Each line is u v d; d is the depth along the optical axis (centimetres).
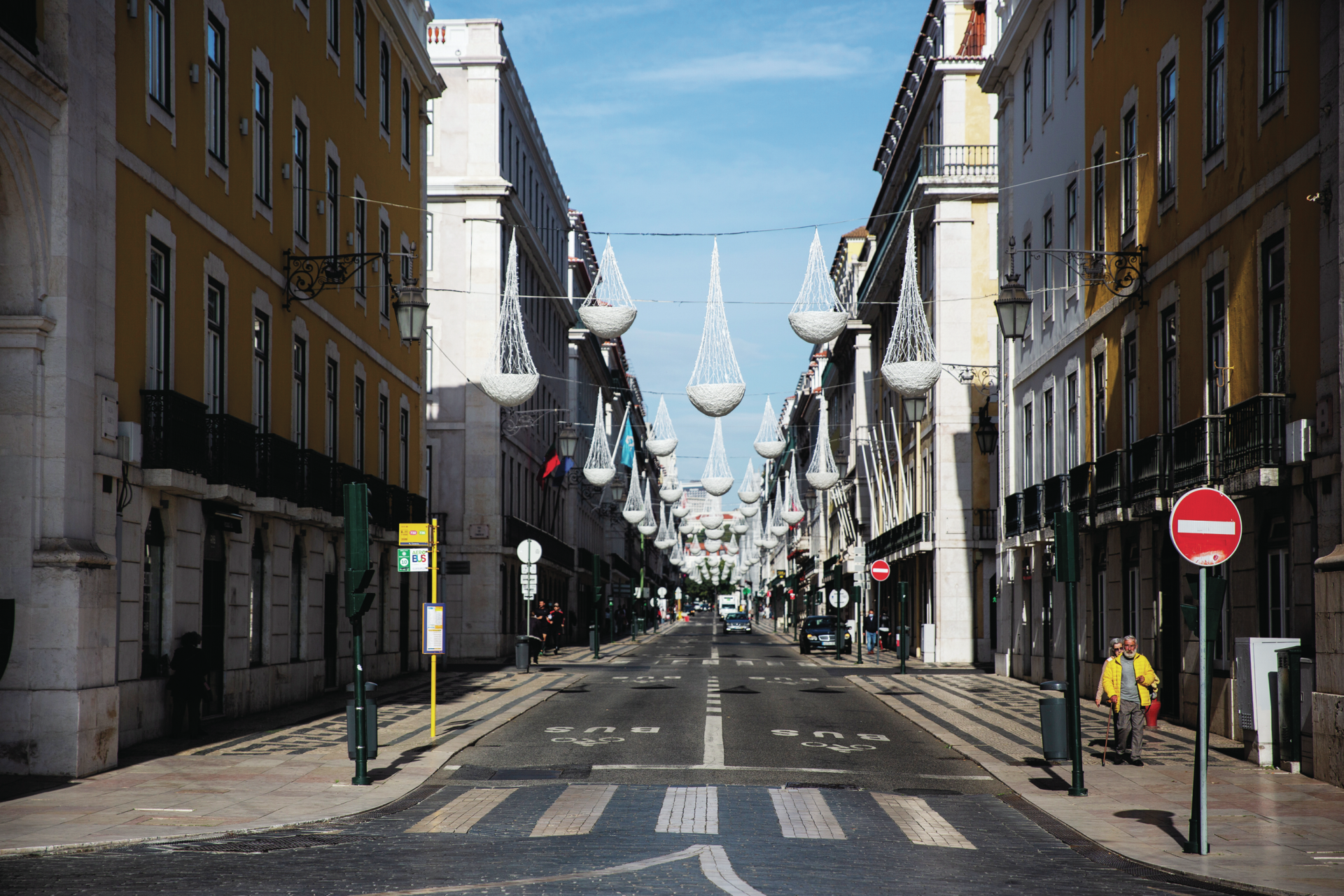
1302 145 1681
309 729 1989
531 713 2327
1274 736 1652
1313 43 1647
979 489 4047
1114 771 1608
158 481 1758
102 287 1625
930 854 1065
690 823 1200
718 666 4050
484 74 4406
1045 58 3083
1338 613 1478
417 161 3534
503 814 1256
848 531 6994
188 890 847
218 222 2077
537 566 5331
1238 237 1909
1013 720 2233
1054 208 2978
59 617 1484
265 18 2327
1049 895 884
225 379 2103
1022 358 3269
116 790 1391
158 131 1844
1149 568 2273
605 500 7856
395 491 3142
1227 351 1952
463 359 4369
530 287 5231
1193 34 2105
